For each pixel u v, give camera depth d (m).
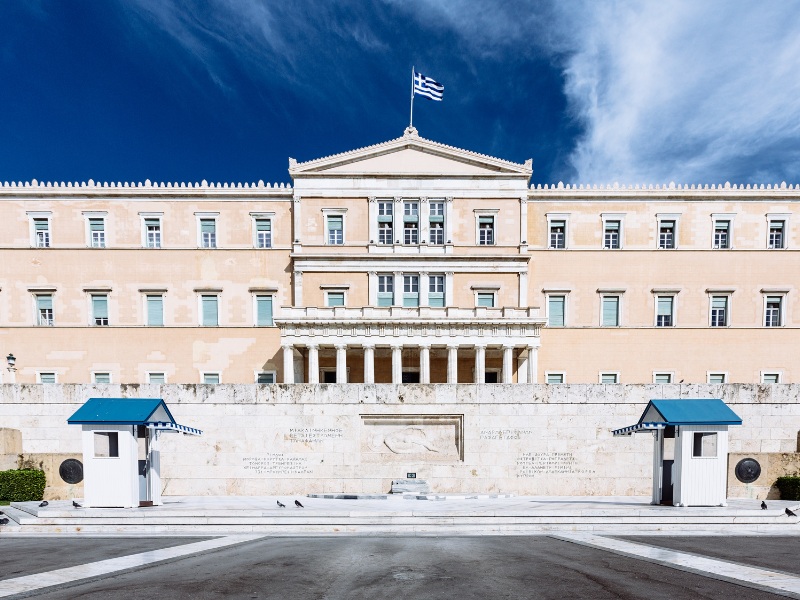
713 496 16.61
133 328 42.56
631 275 43.31
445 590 8.85
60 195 43.06
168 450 20.61
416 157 44.22
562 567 10.45
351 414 20.95
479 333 39.06
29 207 42.91
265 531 15.04
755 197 43.16
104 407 16.70
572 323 43.31
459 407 20.98
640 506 16.89
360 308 39.69
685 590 8.84
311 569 10.27
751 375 42.25
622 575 9.84
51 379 42.00
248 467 20.66
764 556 11.57
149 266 43.19
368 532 14.84
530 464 20.70
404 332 39.12
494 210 43.50
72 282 42.72
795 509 16.77
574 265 43.62
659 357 42.75
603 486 20.55
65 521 15.22
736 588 8.97
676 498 16.75
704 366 42.47
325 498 19.38
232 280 43.50
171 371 42.62
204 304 43.59
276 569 10.27
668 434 17.42
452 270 42.94
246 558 11.28
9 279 42.38
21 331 42.06
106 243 43.19
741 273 42.88
